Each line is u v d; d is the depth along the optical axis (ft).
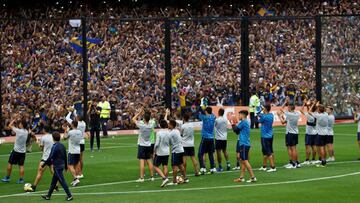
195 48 362.74
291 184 168.04
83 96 284.41
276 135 288.71
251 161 212.43
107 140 284.00
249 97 327.67
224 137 192.03
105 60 345.72
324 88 325.62
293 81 350.23
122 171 196.95
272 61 365.61
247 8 450.71
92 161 219.20
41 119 292.40
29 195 160.45
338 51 322.55
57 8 415.23
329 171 189.47
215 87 330.75
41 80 327.06
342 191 157.07
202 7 445.37
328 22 320.50
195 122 317.63
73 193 161.79
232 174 186.60
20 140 179.42
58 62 341.21
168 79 284.82
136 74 338.34
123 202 147.64
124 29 363.76
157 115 277.64
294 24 379.76
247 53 304.50
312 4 456.86
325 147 201.46
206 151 188.44
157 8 436.76
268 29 376.48
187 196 153.69
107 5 424.87
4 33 350.84
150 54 355.56
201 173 187.52
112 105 313.53
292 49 373.61
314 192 155.94
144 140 176.65
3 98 303.07
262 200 146.72
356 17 321.93
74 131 174.81
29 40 352.49
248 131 172.96
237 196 152.05
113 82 329.72
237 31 374.02
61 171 151.33
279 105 338.75
